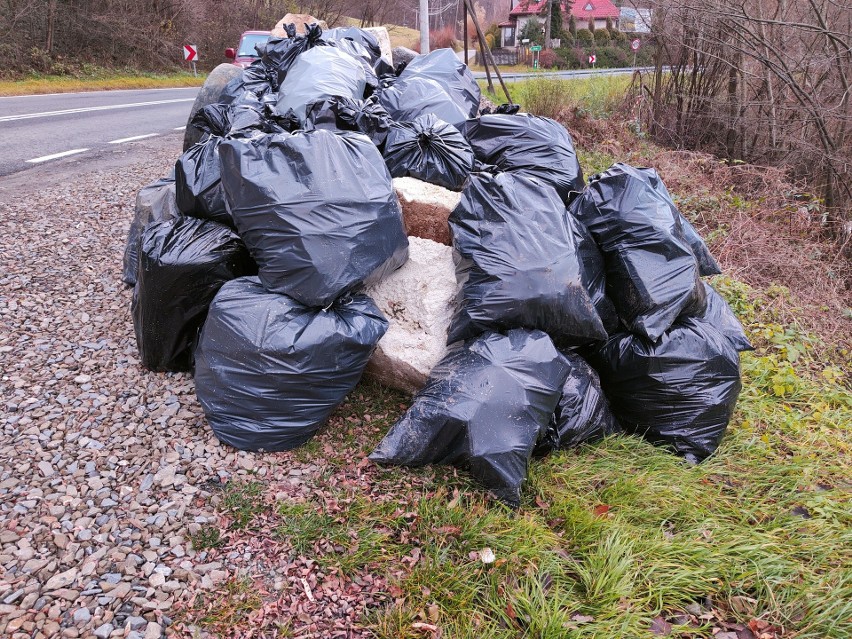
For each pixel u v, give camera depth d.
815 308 5.39
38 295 3.92
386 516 2.44
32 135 8.95
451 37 25.73
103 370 3.23
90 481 2.49
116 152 8.12
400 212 3.04
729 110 9.54
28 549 2.17
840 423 3.70
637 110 10.43
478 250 2.90
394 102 4.36
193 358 3.14
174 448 2.71
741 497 2.85
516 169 4.02
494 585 2.21
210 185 3.24
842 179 7.80
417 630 2.06
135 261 4.05
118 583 2.09
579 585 2.30
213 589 2.12
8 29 17.00
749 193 7.67
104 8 20.31
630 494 2.71
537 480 2.72
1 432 2.72
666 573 2.32
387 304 3.17
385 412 3.09
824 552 2.50
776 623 2.21
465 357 2.72
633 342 3.09
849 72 7.77
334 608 2.11
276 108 4.08
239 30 27.03
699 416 3.04
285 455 2.75
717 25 8.59
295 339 2.62
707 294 3.67
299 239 2.68
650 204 3.22
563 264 2.79
